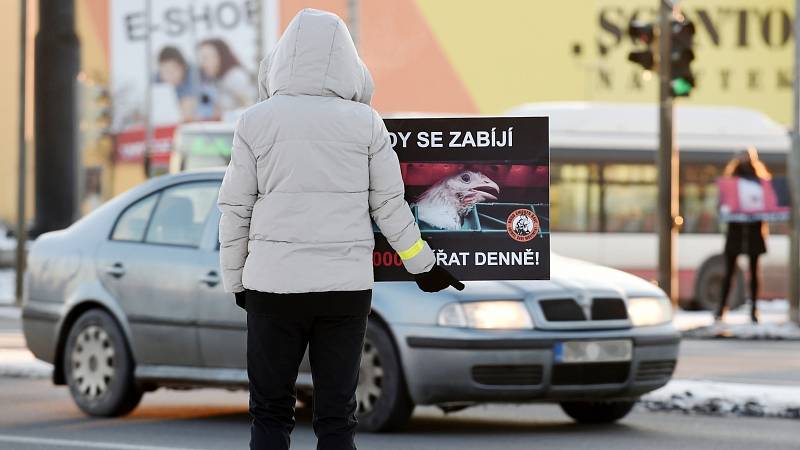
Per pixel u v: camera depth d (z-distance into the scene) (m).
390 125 14.20
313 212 12.91
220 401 27.56
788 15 112.81
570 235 65.38
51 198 79.00
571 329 22.44
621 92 112.25
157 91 125.19
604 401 23.72
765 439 22.16
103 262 25.16
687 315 58.41
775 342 44.44
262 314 13.05
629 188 65.81
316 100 13.01
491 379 22.08
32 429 23.12
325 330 13.12
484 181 14.20
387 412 22.31
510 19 112.19
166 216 24.94
